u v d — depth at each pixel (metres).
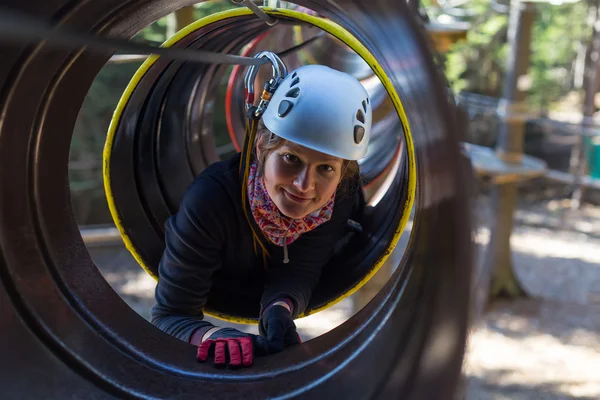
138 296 8.47
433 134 0.97
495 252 8.24
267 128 1.60
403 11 0.98
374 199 2.14
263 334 1.79
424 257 1.03
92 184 10.58
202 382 1.40
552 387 6.19
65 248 1.51
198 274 1.83
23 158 1.40
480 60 15.31
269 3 1.63
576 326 7.61
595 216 12.83
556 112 16.31
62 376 1.30
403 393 1.03
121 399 1.32
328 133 1.50
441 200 0.98
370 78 2.77
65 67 1.37
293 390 1.27
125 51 0.90
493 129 14.87
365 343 1.19
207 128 2.39
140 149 2.03
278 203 1.58
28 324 1.31
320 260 1.90
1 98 1.27
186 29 1.74
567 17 16.28
